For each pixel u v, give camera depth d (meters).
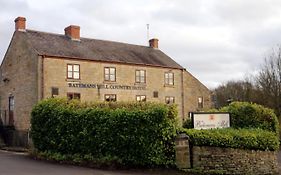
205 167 15.45
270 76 41.66
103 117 16.70
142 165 15.82
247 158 16.31
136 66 36.75
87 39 37.41
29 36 33.25
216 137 15.61
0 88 37.12
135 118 15.69
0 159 19.52
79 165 17.06
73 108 18.55
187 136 15.54
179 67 40.00
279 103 39.62
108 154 16.38
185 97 40.06
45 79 30.81
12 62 34.88
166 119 15.48
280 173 17.25
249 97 45.66
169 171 15.28
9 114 34.94
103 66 34.56
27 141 29.81
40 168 15.92
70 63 32.50
